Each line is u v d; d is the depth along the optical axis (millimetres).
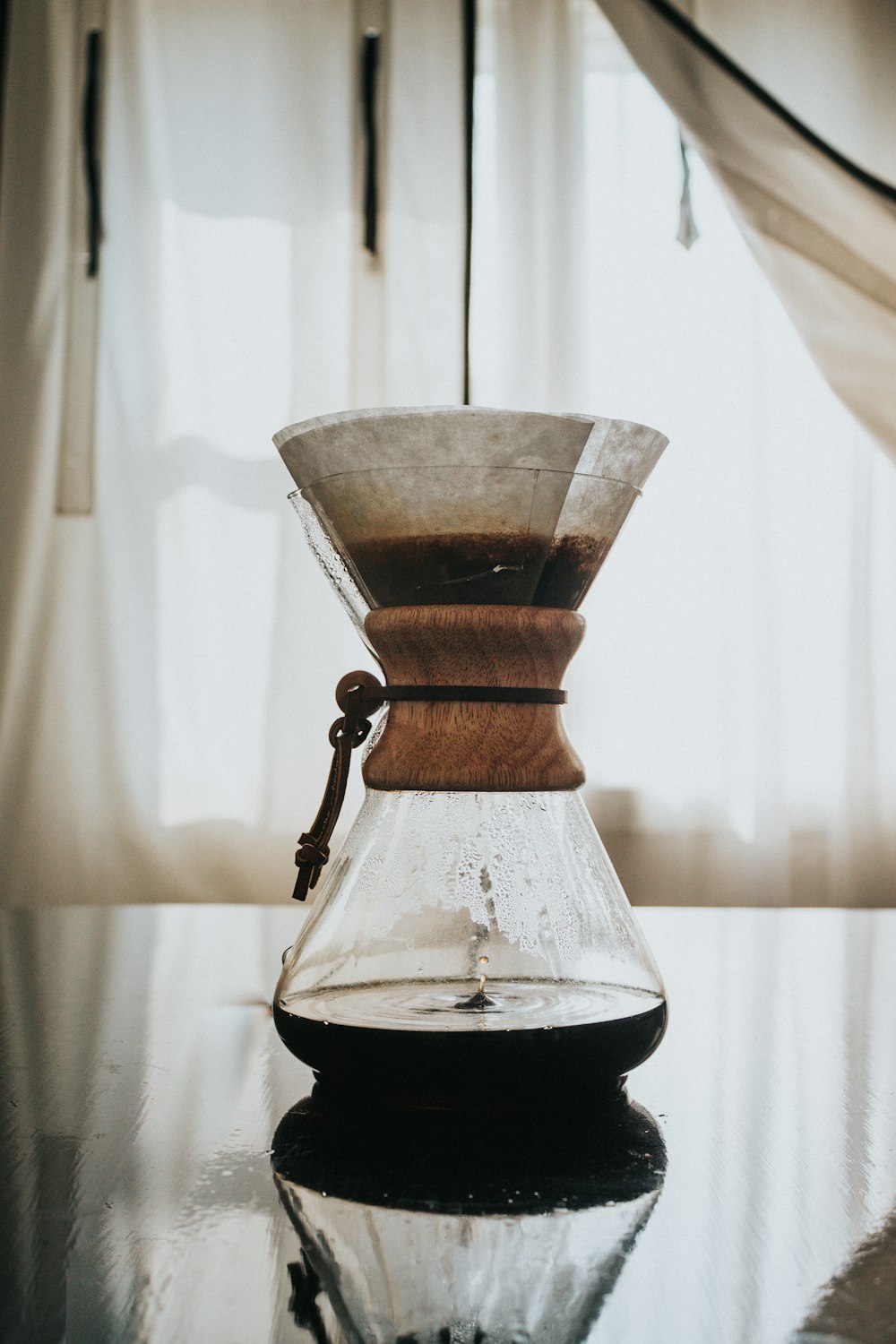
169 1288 267
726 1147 370
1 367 2180
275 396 2201
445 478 380
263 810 2129
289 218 2217
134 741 2158
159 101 2230
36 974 685
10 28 2221
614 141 2258
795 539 2232
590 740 2170
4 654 2137
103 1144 374
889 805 2215
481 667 385
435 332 2199
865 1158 360
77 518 2182
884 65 2309
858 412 2076
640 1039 382
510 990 393
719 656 2176
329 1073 378
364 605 428
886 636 2248
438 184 2229
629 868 2166
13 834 2137
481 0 2305
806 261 2072
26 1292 266
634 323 2232
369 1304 259
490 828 397
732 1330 247
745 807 2152
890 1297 264
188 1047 509
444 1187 330
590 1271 276
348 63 2244
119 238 2215
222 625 2178
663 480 2209
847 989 644
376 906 396
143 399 2197
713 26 2311
